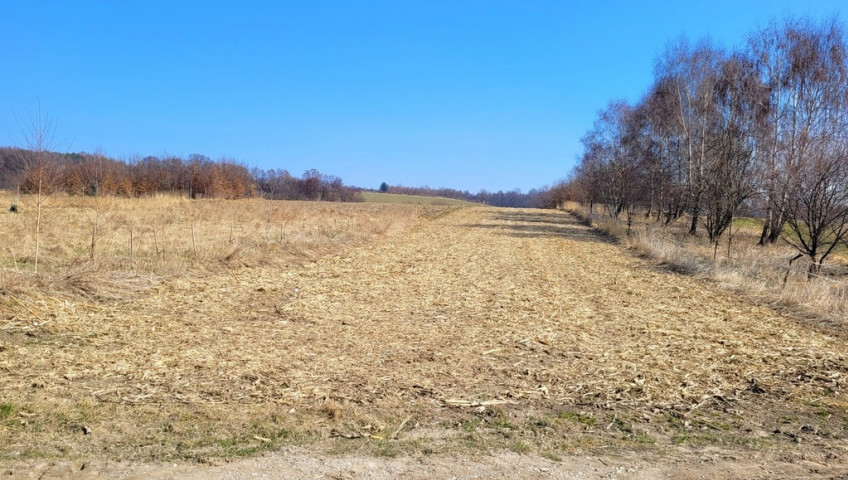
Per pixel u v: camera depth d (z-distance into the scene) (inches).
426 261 725.3
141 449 171.3
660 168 1483.8
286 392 229.1
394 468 166.1
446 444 185.6
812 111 960.3
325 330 341.1
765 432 204.1
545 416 215.0
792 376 271.1
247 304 402.3
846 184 550.0
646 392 244.8
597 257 828.6
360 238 941.8
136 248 609.0
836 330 366.0
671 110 1259.8
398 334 338.3
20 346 270.1
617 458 178.2
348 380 248.4
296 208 1571.1
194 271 499.8
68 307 341.1
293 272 563.5
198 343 297.6
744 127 1064.8
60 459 161.5
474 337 336.2
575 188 2623.0
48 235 669.3
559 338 338.0
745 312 426.3
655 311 428.5
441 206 2588.6
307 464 166.4
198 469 159.8
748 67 1066.1
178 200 1676.9
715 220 1074.1
